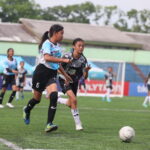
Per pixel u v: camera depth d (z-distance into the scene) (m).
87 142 15.92
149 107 41.56
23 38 81.00
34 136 16.83
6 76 31.09
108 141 16.39
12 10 129.88
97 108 36.06
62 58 17.89
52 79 17.67
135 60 85.06
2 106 31.42
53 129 17.58
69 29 88.56
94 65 66.44
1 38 78.38
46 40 17.58
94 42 84.12
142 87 70.94
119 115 29.59
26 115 18.92
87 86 62.47
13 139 15.88
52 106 17.45
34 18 132.12
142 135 18.80
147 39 98.19
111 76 49.12
